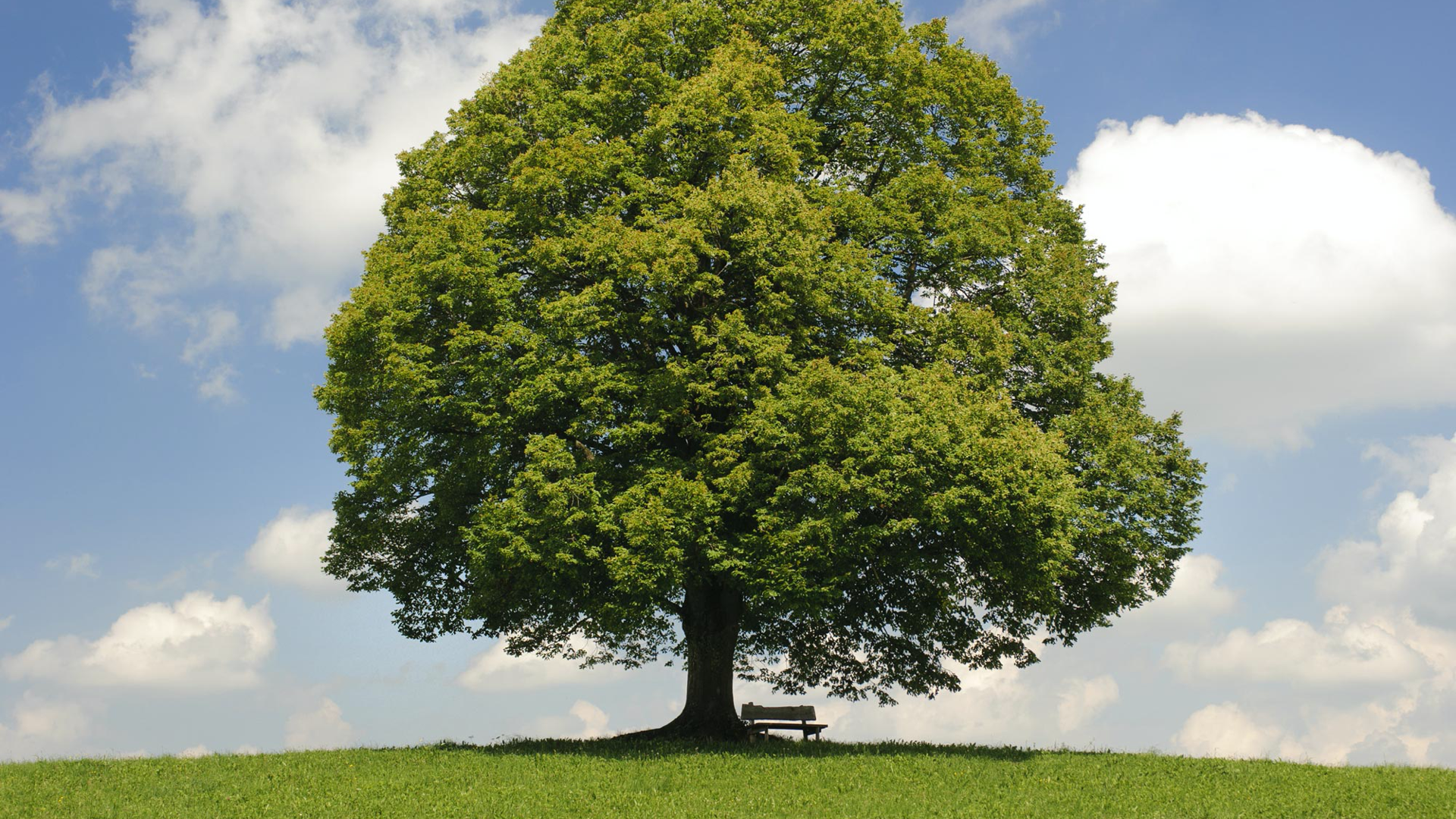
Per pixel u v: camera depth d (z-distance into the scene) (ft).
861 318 81.97
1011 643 91.45
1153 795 60.23
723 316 81.15
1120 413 84.89
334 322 79.36
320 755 74.43
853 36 88.17
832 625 89.56
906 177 85.92
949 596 81.25
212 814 56.03
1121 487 81.35
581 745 80.53
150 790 61.67
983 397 73.77
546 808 57.26
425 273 77.87
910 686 93.04
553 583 74.33
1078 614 86.12
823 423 71.97
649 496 72.33
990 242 83.51
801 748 77.41
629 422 78.07
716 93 81.41
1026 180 94.32
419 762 70.59
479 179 86.38
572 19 94.07
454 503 79.87
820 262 79.25
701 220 78.23
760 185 77.87
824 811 56.18
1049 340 84.64
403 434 79.30
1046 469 71.51
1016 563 73.15
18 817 55.67
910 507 71.97
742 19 91.20
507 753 75.10
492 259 79.15
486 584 77.15
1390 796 60.90
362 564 88.12
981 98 92.43
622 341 84.17
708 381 78.18
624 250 75.97
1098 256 93.25
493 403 77.20
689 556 73.92
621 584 70.08
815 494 72.28
